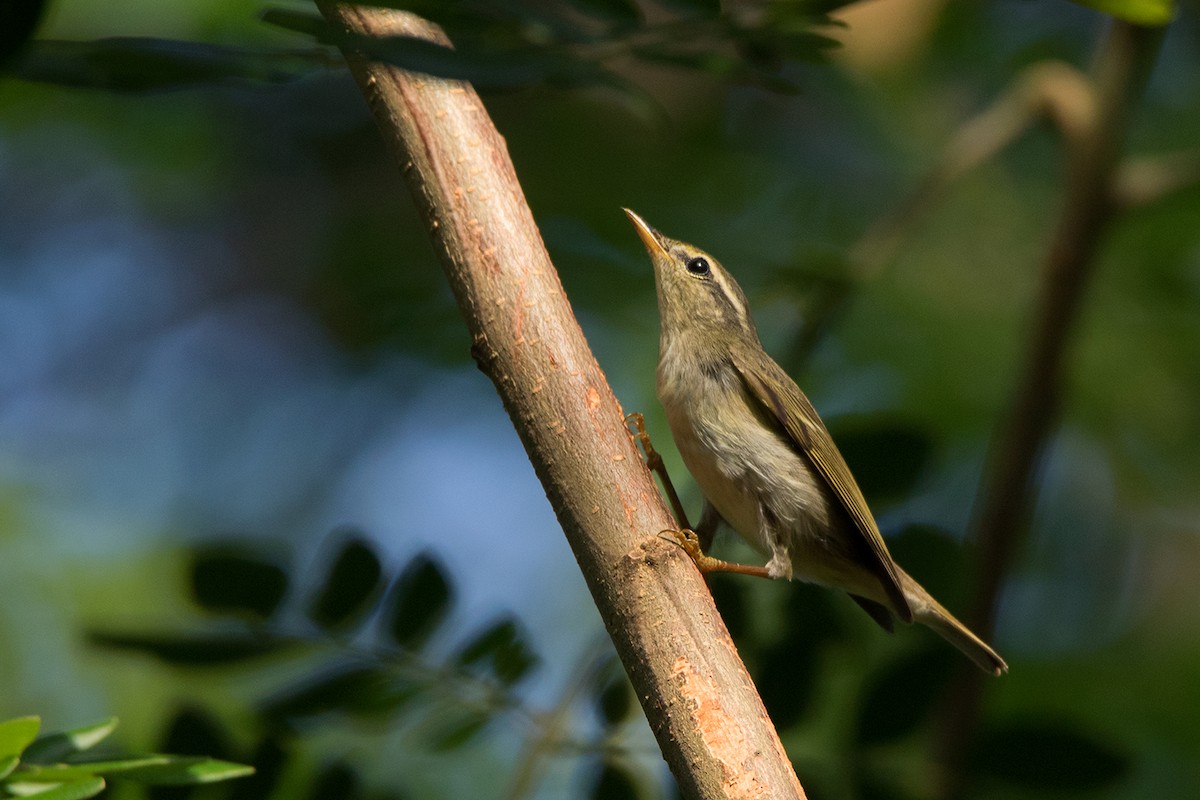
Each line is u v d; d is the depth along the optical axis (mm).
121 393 16609
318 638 7199
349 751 8273
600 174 12914
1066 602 13086
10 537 12875
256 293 17672
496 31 5031
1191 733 11727
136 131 14234
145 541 13656
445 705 7312
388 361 13680
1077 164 10555
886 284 12719
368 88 6203
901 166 13461
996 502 10141
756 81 5613
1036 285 12203
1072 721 8242
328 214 15570
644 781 7418
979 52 13961
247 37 11344
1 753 4922
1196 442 12602
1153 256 12672
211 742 7070
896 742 7758
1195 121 13516
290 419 15750
